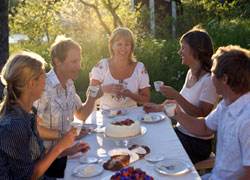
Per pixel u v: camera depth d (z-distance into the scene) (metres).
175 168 1.86
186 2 12.04
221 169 1.94
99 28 11.22
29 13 10.39
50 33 10.62
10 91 1.68
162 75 6.96
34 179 1.77
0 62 4.00
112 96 3.50
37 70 1.71
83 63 7.09
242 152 1.75
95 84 3.59
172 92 2.86
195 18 11.80
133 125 2.31
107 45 7.96
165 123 2.76
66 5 10.93
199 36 2.85
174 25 11.70
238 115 1.80
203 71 2.89
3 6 3.92
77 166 1.97
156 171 1.86
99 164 2.00
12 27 10.32
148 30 11.75
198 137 2.83
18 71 1.66
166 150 2.17
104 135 2.38
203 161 2.83
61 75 2.52
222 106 2.03
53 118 2.47
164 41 8.16
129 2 11.46
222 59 1.82
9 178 1.60
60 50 2.46
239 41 7.73
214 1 12.19
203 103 2.81
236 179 1.75
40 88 1.77
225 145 1.89
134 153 2.08
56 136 2.42
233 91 1.83
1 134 1.56
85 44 8.07
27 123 1.67
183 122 2.42
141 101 3.48
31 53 1.79
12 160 1.60
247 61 1.77
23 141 1.62
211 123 2.27
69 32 10.52
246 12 11.66
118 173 1.71
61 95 2.50
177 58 7.41
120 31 3.42
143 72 3.59
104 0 9.07
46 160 1.78
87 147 2.21
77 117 2.90
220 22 10.38
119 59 3.49
